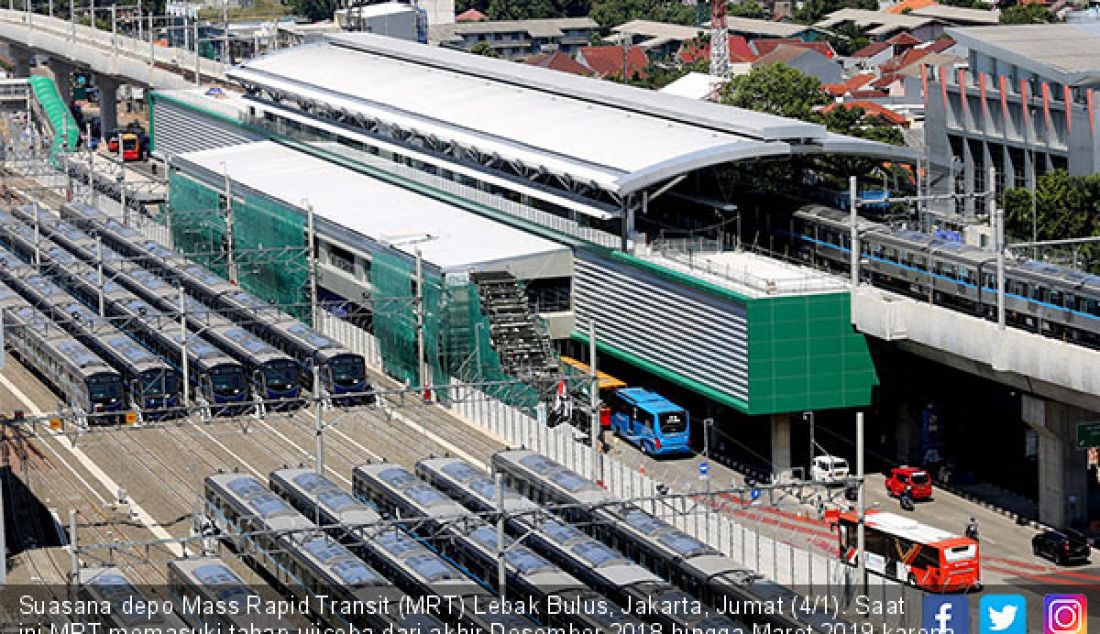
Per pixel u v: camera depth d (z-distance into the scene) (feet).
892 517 337.72
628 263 431.02
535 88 555.69
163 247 574.15
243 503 335.26
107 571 307.17
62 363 449.89
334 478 386.32
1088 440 351.46
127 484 385.91
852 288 391.04
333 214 524.93
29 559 337.31
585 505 299.58
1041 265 382.63
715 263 424.05
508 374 418.10
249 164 616.80
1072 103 573.74
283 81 650.84
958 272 396.37
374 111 576.61
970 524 347.97
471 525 329.31
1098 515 369.30
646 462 407.03
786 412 388.57
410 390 356.38
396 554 311.88
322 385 445.78
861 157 449.48
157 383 433.89
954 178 617.21
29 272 549.95
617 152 458.50
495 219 502.79
